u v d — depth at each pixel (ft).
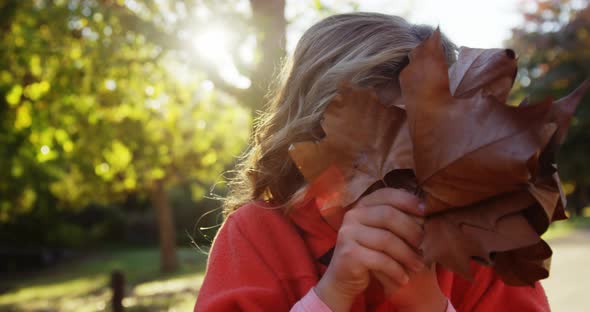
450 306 3.89
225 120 33.01
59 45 24.91
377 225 3.47
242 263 4.50
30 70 27.45
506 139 3.00
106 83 26.89
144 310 40.29
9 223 105.29
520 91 74.49
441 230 3.18
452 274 4.63
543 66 76.64
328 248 4.49
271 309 4.33
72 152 38.04
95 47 23.24
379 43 4.50
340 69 4.41
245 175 4.95
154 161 41.52
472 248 3.10
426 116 3.16
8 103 29.68
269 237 4.60
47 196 89.10
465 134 3.08
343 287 3.61
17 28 25.38
